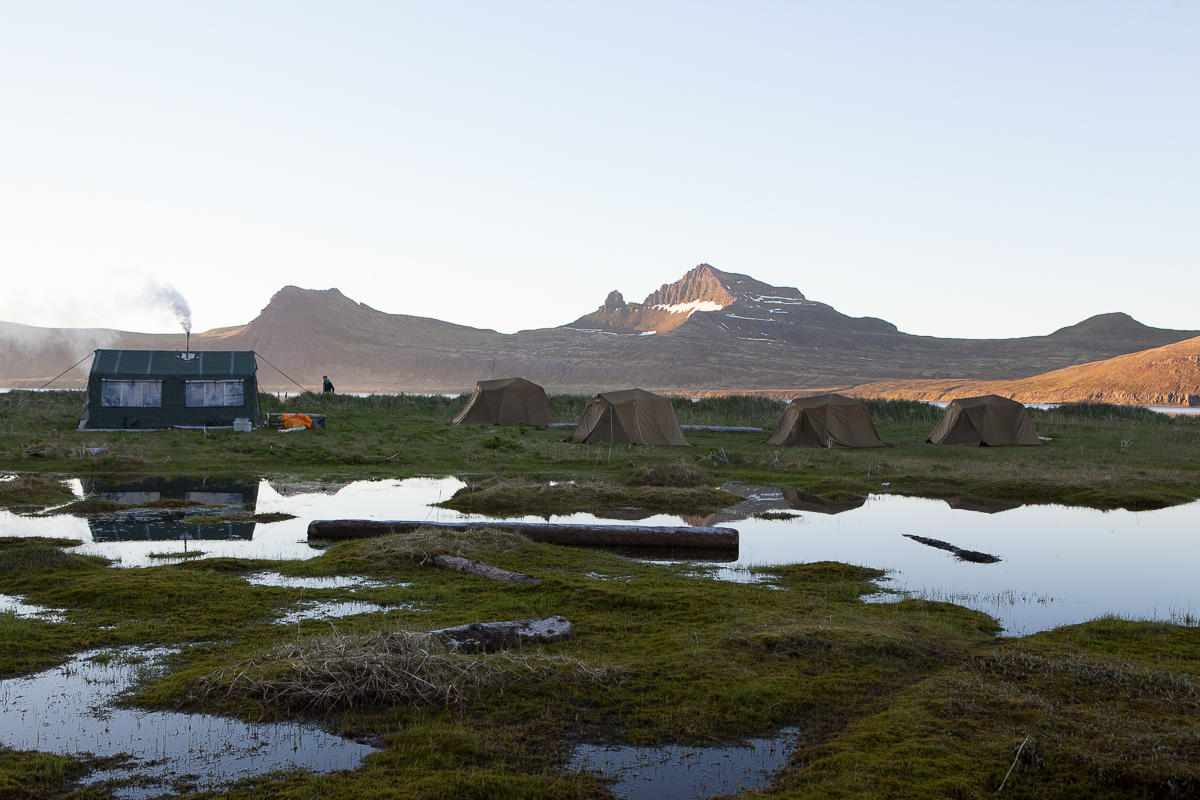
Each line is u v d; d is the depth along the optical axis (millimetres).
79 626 8203
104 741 5746
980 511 17375
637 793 5113
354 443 28281
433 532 12391
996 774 5238
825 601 9633
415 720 6098
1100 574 11641
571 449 26953
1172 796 5027
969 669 7109
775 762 5566
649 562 12156
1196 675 7023
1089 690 6570
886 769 5301
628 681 6777
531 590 9844
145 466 22078
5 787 5016
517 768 5414
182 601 9047
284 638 7789
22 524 14172
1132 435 35969
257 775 5281
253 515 15281
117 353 33375
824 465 24422
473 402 37031
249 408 33562
